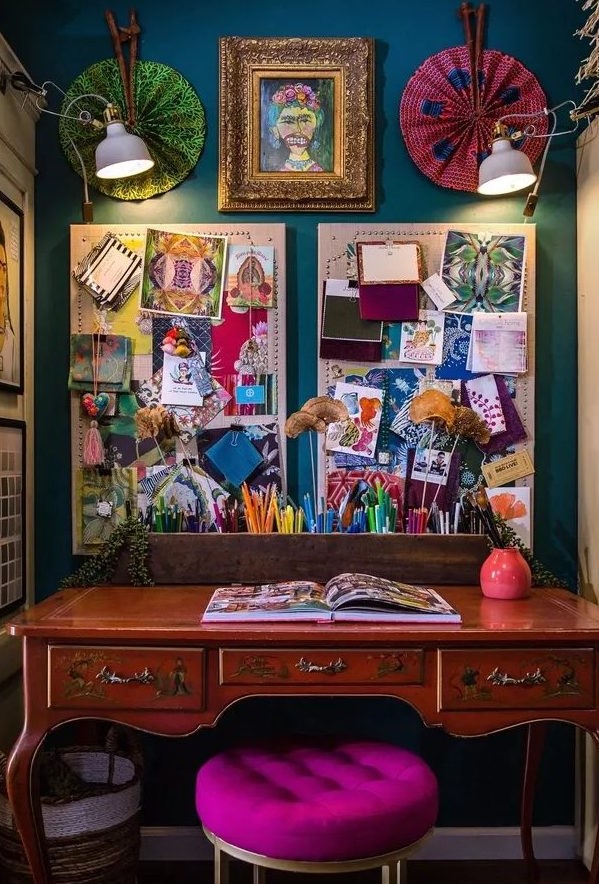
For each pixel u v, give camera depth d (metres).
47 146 2.05
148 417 1.97
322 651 1.47
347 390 2.02
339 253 2.03
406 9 2.06
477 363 2.02
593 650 1.48
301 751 1.58
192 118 2.05
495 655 1.48
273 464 2.02
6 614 1.84
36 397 2.05
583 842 1.99
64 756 1.84
